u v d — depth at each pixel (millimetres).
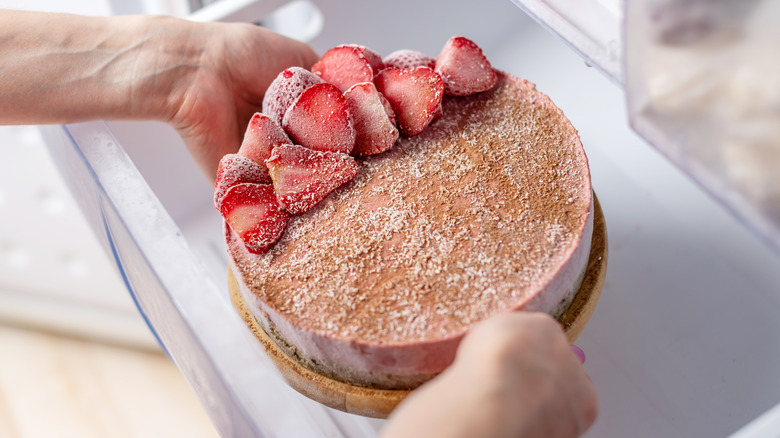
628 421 739
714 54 578
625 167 825
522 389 584
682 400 742
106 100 791
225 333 662
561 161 709
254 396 649
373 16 873
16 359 1034
